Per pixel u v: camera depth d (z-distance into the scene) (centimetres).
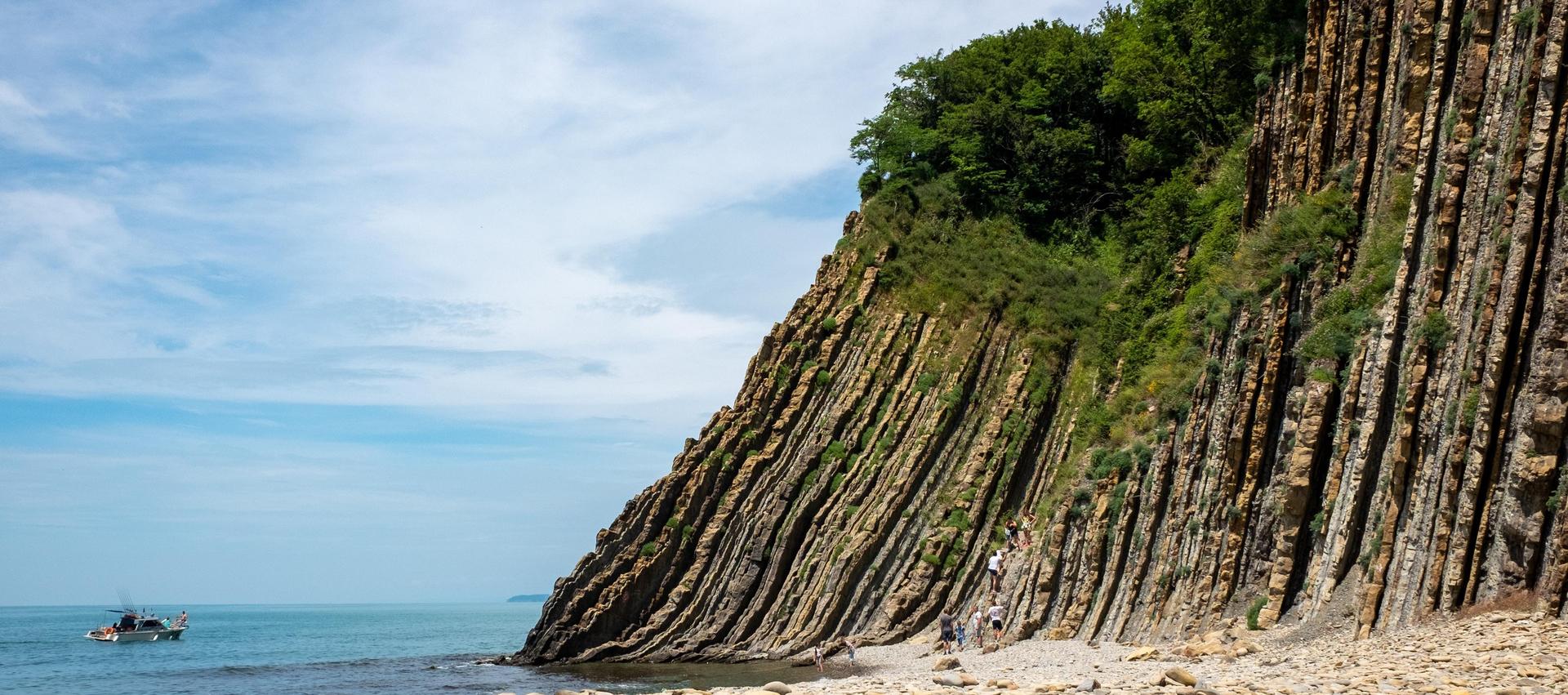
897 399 6309
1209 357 4153
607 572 6081
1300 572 3297
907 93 8088
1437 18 3362
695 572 5972
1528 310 2580
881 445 6100
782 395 6525
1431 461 2786
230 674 6844
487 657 7406
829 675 4500
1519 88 2786
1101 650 3856
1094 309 6256
